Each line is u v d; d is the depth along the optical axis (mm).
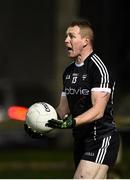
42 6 87750
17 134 52062
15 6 88000
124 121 21750
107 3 55906
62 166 31984
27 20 88000
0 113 61156
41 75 85688
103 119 13984
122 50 55094
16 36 87688
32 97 83250
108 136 14016
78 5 55906
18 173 28562
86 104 14047
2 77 84750
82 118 13305
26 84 84375
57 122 13148
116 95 53719
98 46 55438
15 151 45375
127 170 26797
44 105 14031
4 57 86562
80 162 14078
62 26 54344
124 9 55594
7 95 82875
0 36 87250
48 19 87688
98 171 13938
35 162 34531
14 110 27859
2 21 87625
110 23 55656
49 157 38125
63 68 54094
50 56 86812
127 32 55375
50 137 50656
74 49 14055
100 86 13680
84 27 14047
